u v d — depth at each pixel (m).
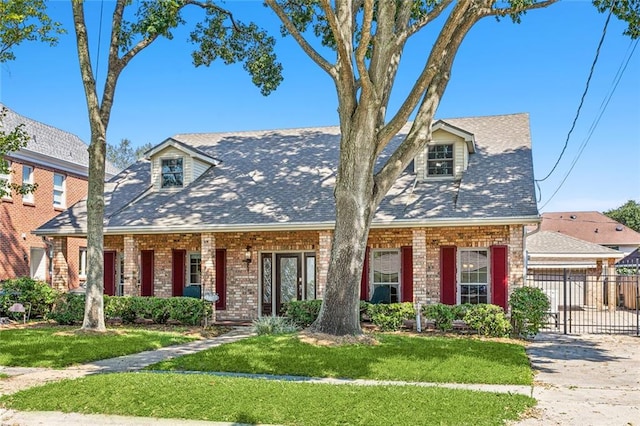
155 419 7.60
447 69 14.64
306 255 20.55
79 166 29.66
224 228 18.95
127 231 19.70
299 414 7.59
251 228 18.75
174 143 22.17
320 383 9.38
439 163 20.25
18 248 25.39
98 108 16.72
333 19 12.59
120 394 8.49
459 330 17.27
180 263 21.14
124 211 21.03
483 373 10.34
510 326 16.12
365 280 19.73
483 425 7.15
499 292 18.16
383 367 10.78
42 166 27.30
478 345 13.77
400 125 13.95
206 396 8.36
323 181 20.92
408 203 18.88
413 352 12.38
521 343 15.03
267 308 20.67
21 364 11.64
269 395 8.42
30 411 8.04
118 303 18.92
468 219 17.17
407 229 19.34
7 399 8.52
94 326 16.14
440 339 14.90
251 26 19.73
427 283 19.17
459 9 12.59
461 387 9.38
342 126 14.41
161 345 14.29
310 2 17.16
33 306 20.22
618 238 41.22
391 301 19.58
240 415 7.58
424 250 17.78
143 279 21.41
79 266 30.42
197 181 22.36
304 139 24.44
